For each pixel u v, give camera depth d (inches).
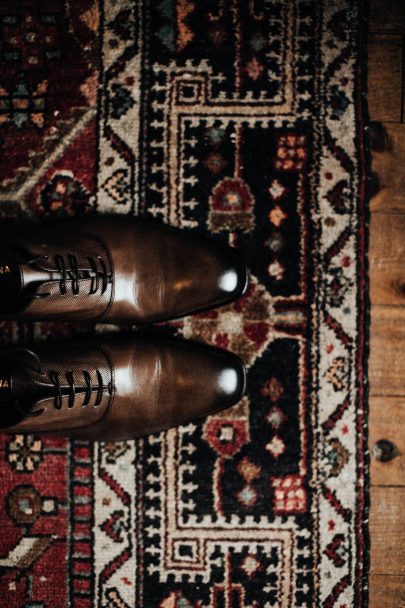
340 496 40.4
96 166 40.4
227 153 40.3
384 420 40.8
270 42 40.3
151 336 39.5
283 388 40.4
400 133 40.7
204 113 40.3
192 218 40.3
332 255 40.3
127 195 40.3
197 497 40.3
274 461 40.4
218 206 40.3
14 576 40.3
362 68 40.4
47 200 40.4
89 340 38.1
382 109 40.6
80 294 35.6
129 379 37.5
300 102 40.3
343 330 40.3
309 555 40.3
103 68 40.4
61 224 38.6
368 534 40.4
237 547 40.4
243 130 40.3
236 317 40.3
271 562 40.4
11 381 34.5
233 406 40.4
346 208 40.3
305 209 40.3
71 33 40.4
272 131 40.3
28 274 33.7
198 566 40.3
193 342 39.9
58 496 40.2
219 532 40.3
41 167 40.4
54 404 34.9
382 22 40.5
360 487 40.4
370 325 40.6
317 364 40.3
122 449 40.3
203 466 40.4
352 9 40.4
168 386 38.3
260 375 40.4
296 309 40.3
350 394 40.3
